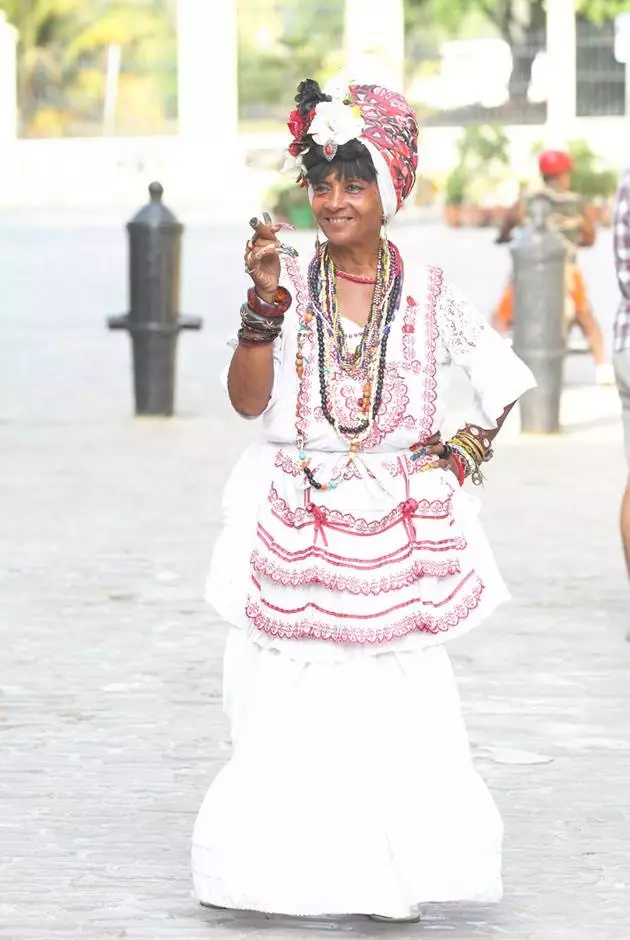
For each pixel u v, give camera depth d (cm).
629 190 1288
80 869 899
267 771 810
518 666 1256
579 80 7044
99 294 3931
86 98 7388
